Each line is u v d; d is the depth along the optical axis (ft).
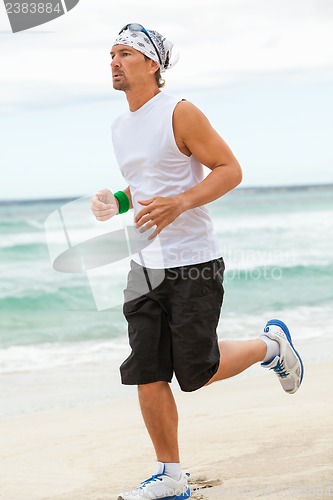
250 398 35.29
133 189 22.89
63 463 26.76
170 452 22.15
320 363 43.98
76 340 63.16
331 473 23.12
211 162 21.76
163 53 22.52
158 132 21.93
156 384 22.06
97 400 39.37
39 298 93.09
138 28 22.29
